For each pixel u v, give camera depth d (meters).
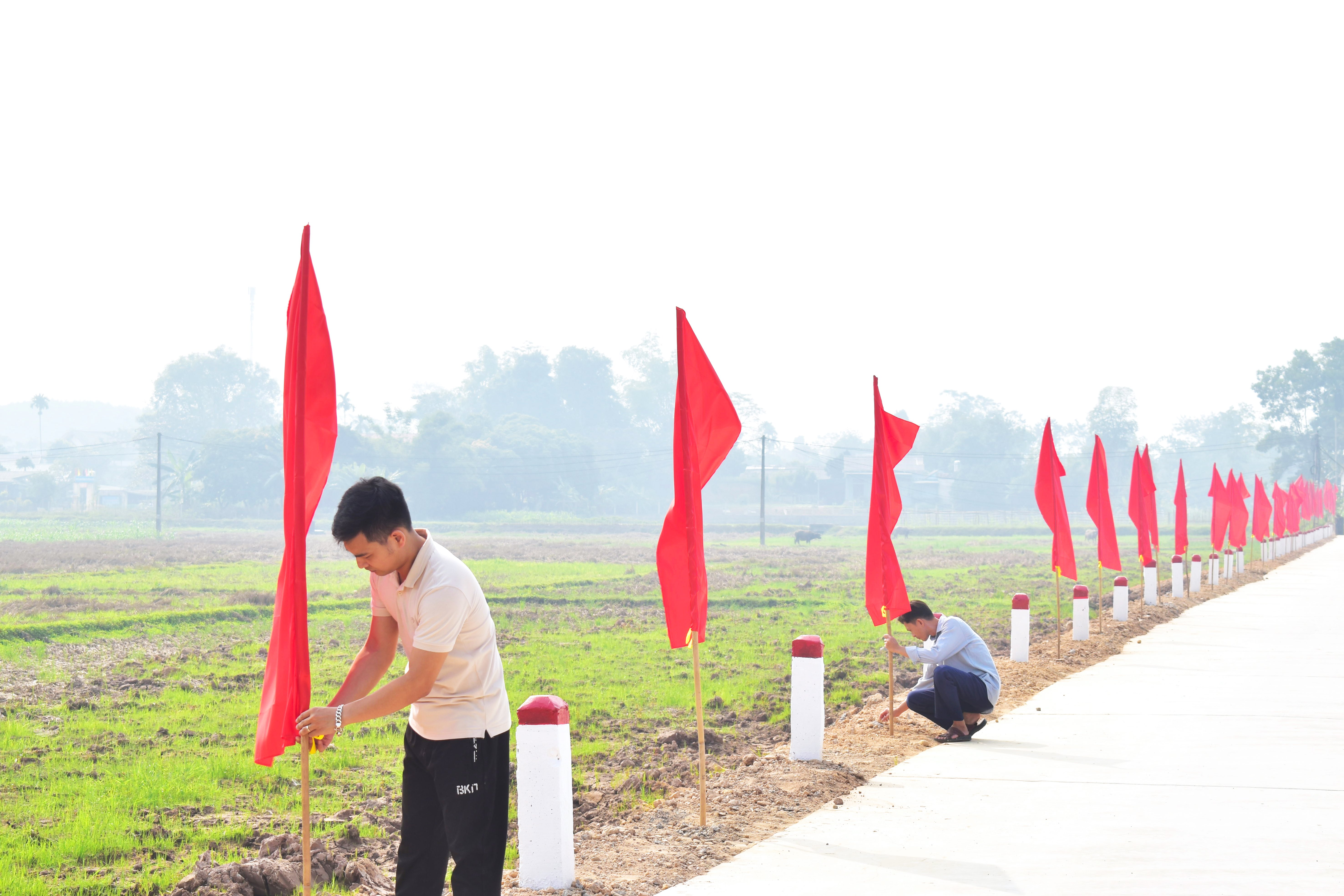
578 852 6.27
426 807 4.21
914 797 7.55
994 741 9.57
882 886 5.59
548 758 5.55
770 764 8.52
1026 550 55.66
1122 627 18.41
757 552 54.12
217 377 137.50
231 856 6.44
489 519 95.94
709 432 7.34
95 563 40.38
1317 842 6.41
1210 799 7.48
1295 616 21.11
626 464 126.44
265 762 4.01
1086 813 7.11
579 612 23.44
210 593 26.89
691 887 5.60
